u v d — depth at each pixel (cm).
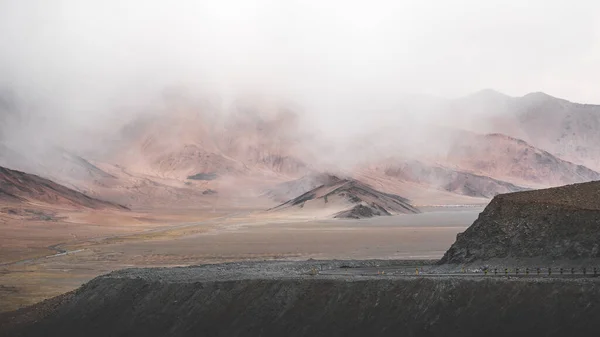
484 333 6216
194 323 7281
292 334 6819
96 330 7631
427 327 6438
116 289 8119
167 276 8419
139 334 7369
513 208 8488
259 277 7756
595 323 5866
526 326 6112
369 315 6731
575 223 7844
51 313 8162
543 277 6700
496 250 8319
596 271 7056
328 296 7044
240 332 7006
